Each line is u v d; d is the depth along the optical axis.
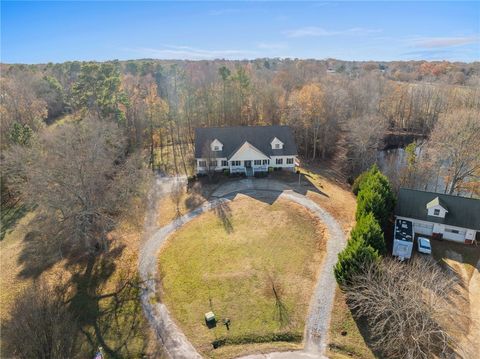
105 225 34.91
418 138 76.25
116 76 65.75
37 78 86.00
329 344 24.98
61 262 35.38
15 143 50.16
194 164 58.59
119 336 26.09
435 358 23.06
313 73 112.94
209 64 140.12
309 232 38.16
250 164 53.53
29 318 23.80
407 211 38.00
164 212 43.72
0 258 36.94
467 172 45.34
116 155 52.19
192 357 24.22
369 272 25.11
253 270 32.41
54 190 32.25
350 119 63.25
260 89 77.06
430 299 23.94
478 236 37.06
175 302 29.17
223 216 41.88
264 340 25.45
